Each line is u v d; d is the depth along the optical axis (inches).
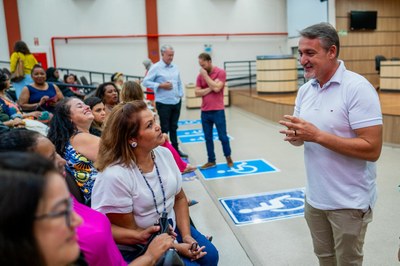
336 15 378.9
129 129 57.3
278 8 454.0
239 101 378.0
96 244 43.8
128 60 427.5
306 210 66.4
